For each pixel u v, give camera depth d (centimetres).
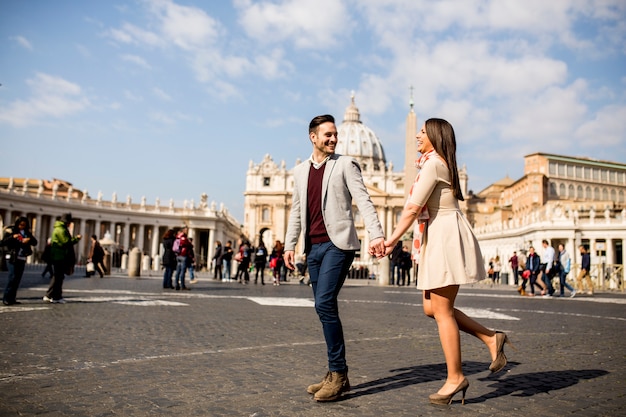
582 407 396
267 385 444
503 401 410
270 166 11675
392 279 2705
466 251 414
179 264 1686
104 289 1567
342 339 419
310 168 449
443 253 410
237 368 505
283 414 367
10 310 916
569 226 4588
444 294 413
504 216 9175
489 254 6247
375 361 558
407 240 3078
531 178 8231
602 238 4522
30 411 364
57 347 591
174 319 860
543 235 4697
